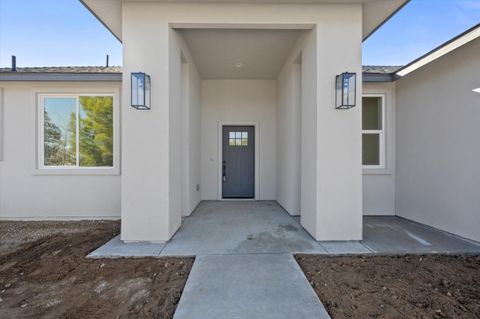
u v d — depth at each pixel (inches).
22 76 218.8
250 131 306.8
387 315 86.7
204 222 201.8
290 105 226.5
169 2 154.1
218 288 102.7
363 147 235.6
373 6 157.2
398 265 126.6
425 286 106.1
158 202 155.9
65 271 121.8
